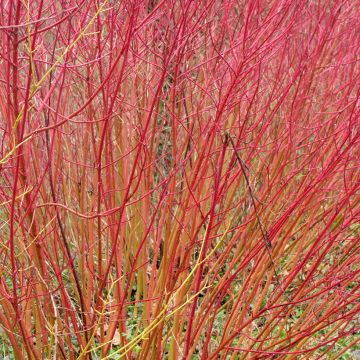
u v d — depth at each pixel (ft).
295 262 10.90
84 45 9.29
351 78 13.01
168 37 9.84
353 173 12.17
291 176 9.99
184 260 8.80
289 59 13.00
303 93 11.98
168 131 11.87
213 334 12.10
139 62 10.62
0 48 7.61
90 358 9.48
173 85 9.33
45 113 8.00
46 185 10.15
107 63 10.37
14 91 6.77
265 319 12.69
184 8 9.04
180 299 9.27
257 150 12.21
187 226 9.91
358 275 11.12
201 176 8.78
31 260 8.26
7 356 11.30
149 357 10.18
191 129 10.00
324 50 13.97
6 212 9.58
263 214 11.78
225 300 13.16
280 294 8.79
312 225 11.76
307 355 10.10
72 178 10.73
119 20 9.55
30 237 8.29
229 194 13.16
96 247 12.11
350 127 8.59
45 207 9.02
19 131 6.91
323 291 8.67
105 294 11.40
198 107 9.87
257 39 8.33
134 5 7.11
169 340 12.35
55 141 9.84
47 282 9.08
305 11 12.37
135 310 12.73
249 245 10.14
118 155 12.25
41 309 8.96
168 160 12.68
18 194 8.21
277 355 10.82
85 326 9.39
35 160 8.77
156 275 10.66
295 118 11.51
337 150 8.74
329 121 11.15
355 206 11.73
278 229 9.04
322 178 8.86
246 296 10.68
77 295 10.81
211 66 10.87
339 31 15.23
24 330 8.31
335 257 11.99
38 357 8.77
